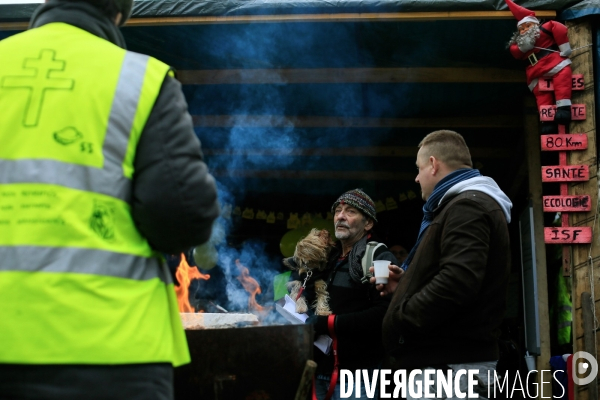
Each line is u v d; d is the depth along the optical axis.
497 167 8.03
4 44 1.81
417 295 2.91
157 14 4.94
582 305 4.49
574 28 4.80
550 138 4.73
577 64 4.76
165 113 1.72
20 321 1.50
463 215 2.93
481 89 6.32
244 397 2.61
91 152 1.64
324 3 4.85
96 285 1.56
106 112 1.68
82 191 1.62
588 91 4.73
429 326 2.87
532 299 5.74
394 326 3.01
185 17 4.97
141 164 1.68
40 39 1.79
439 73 5.86
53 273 1.54
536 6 4.76
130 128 1.69
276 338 2.64
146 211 1.65
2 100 1.70
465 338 2.93
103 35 1.89
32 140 1.64
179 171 1.67
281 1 4.88
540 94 4.77
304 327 2.66
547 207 4.65
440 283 2.83
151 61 1.79
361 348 3.67
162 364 1.66
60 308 1.52
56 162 1.62
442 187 3.15
